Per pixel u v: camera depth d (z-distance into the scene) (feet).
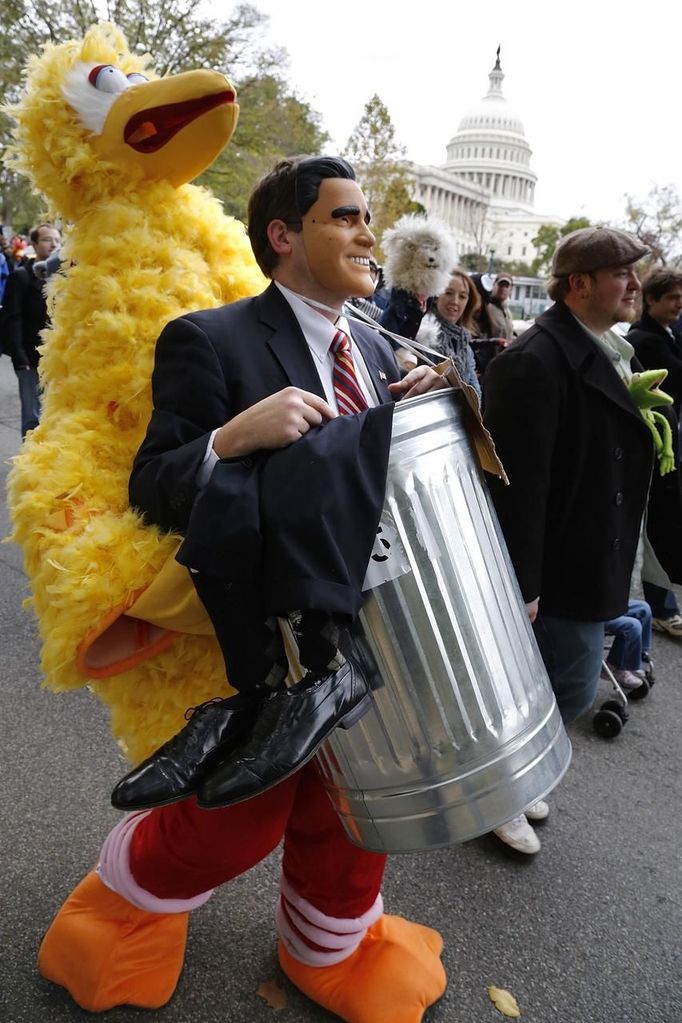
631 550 7.72
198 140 5.42
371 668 4.43
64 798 8.33
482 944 7.00
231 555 4.00
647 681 11.98
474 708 4.56
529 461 7.09
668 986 6.72
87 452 5.14
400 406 4.39
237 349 4.76
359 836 4.85
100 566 4.71
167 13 54.44
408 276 13.38
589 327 7.66
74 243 5.60
